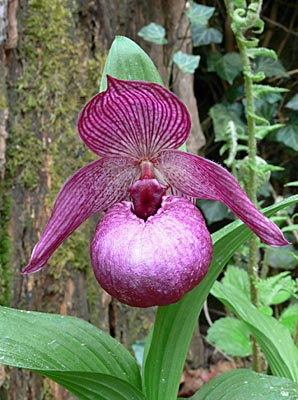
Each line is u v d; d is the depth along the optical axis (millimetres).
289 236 484
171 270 180
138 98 190
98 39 370
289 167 541
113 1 383
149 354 214
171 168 216
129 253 182
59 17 356
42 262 212
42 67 353
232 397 200
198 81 544
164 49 426
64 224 212
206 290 207
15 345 197
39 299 348
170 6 425
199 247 185
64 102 357
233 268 374
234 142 344
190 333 218
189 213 194
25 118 349
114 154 211
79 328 219
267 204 542
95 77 369
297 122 522
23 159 347
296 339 288
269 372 363
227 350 340
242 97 521
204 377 426
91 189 215
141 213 209
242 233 197
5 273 340
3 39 337
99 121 198
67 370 187
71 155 359
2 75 341
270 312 317
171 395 225
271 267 496
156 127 202
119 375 216
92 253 193
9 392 332
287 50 554
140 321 390
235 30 282
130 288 181
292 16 546
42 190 351
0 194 341
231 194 195
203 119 548
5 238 342
